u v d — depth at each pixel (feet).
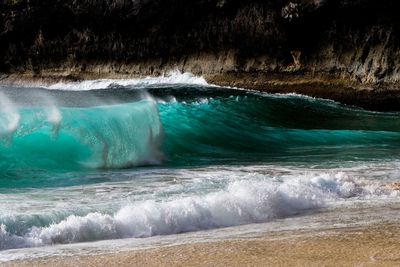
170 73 145.07
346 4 125.08
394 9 122.21
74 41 155.63
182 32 143.54
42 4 157.07
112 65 152.15
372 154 55.62
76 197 30.91
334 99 127.03
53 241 23.15
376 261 18.89
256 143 64.69
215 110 77.71
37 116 45.21
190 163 48.98
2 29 161.79
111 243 22.80
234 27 137.90
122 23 148.87
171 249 21.11
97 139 46.19
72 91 114.42
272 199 28.89
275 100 98.53
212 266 18.85
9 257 20.40
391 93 121.60
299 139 69.21
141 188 33.91
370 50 125.49
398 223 25.29
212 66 140.97
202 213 26.45
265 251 20.48
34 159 42.52
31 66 161.07
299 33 131.95
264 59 136.15
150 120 51.98
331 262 18.92
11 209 26.91
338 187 34.12
